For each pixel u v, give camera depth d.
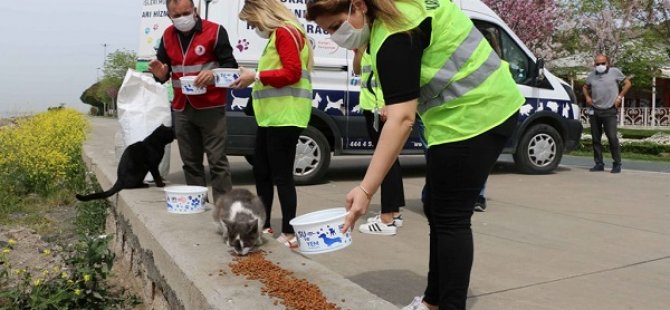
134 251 4.36
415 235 5.09
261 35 4.23
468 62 2.46
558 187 7.97
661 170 10.29
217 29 4.73
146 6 8.12
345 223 2.41
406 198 7.09
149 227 3.83
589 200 6.95
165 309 3.41
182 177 8.45
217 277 2.79
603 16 22.88
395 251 4.55
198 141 5.05
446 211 2.53
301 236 2.69
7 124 12.39
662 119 28.39
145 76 5.86
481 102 2.45
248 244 3.15
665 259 4.40
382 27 2.36
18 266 4.50
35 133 9.34
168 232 3.63
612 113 9.66
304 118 4.18
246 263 2.98
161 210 4.29
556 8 22.00
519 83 8.99
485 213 6.14
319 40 7.70
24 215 6.66
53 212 6.88
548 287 3.72
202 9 7.26
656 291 3.67
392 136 2.32
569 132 9.46
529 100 9.05
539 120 9.29
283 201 4.20
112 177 5.71
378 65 2.36
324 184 8.06
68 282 3.57
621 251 4.62
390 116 2.33
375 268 4.09
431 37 2.40
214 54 4.75
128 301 3.90
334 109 7.82
